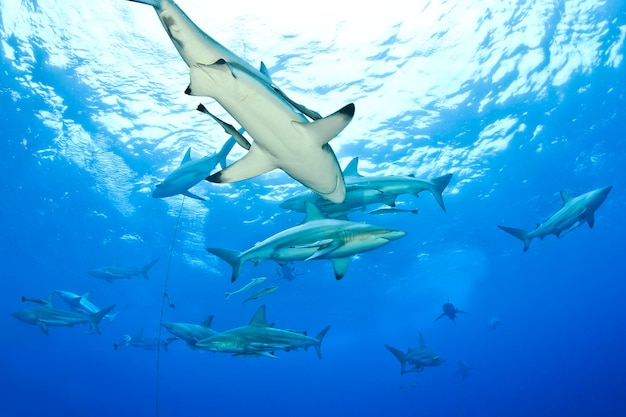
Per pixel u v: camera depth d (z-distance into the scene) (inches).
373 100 586.2
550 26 534.0
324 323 1977.1
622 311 4259.4
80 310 493.0
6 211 914.1
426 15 493.7
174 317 1621.6
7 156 713.6
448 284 1724.9
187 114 584.4
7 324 2047.2
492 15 505.0
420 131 653.3
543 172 884.6
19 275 1310.3
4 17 465.4
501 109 645.9
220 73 81.7
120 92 552.7
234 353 217.0
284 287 1323.8
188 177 376.2
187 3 452.8
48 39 487.5
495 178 859.4
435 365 411.8
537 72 600.4
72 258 1144.8
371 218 914.7
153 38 489.7
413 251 1195.9
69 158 706.8
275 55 510.6
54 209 892.6
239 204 807.7
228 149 366.6
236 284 1263.5
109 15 464.1
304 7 471.2
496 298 2287.2
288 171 106.9
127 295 1419.8
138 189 780.0
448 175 244.4
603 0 517.7
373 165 701.3
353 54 523.2
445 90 590.2
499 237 1235.9
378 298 1679.4
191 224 897.5
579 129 757.3
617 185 1080.8
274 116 91.4
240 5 460.1
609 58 612.4
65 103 575.5
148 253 1067.3
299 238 174.2
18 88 554.6
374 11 484.1
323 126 95.5
